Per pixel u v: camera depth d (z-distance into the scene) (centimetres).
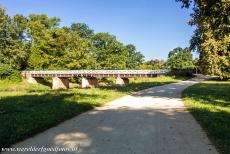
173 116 1459
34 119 1296
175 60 13650
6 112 1512
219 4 2111
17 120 1266
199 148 880
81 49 9719
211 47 6662
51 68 9500
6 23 8944
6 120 1261
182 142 947
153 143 930
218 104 1977
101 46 11325
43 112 1499
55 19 10525
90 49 11225
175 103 2075
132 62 14638
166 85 4775
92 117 1426
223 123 1238
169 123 1264
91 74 8519
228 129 1114
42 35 9900
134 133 1066
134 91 3378
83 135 1038
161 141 955
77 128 1159
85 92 3041
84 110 1667
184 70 9238
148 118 1390
